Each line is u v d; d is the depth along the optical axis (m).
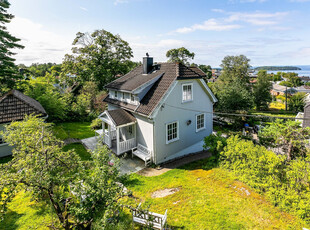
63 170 5.80
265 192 8.37
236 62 48.69
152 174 11.58
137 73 18.22
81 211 4.65
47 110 20.89
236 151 9.95
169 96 13.35
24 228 6.93
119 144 13.55
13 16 18.78
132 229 6.76
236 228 6.67
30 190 4.93
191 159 13.91
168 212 7.77
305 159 8.49
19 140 7.16
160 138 13.23
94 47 31.00
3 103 14.00
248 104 24.86
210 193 8.80
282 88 76.25
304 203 6.92
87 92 28.55
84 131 20.72
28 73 29.67
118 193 5.55
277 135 12.90
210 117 17.52
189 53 50.19
